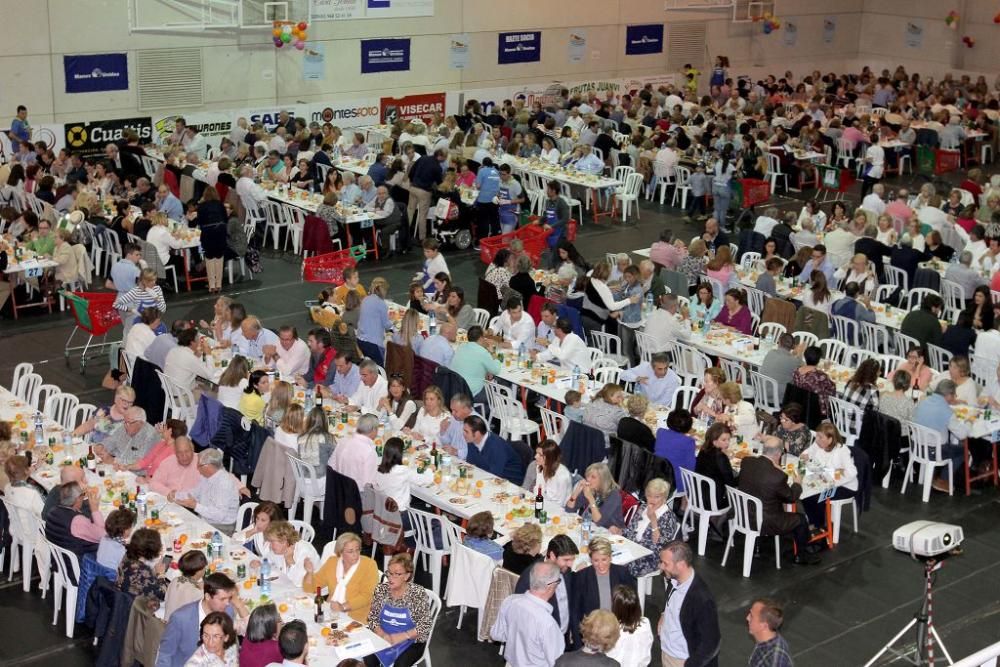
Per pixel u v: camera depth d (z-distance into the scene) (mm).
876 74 44844
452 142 27453
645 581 11453
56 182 23766
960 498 14297
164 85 29203
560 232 23250
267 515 10766
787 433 13266
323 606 9750
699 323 17078
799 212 27875
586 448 12891
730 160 27359
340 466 12141
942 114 33625
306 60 31359
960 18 41969
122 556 10391
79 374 17109
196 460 12039
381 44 32594
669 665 9141
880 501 14156
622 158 28984
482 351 14891
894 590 12172
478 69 34844
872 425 14078
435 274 18344
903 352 17438
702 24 39906
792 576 12344
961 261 19797
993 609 11922
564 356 15352
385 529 11422
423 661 10328
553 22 36094
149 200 22250
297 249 23109
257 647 8672
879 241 21375
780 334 17203
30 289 19812
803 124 33062
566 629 9672
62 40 27391
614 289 17859
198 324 17703
